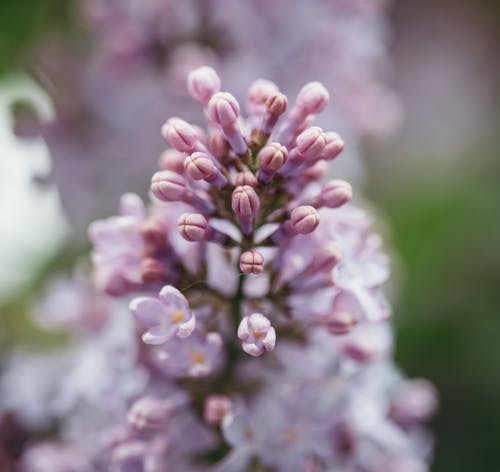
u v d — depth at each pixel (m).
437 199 0.44
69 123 0.37
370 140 0.42
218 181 0.27
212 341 0.27
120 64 0.37
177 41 0.37
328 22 0.37
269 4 0.37
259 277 0.28
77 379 0.31
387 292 0.37
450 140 0.56
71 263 0.38
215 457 0.29
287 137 0.27
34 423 0.33
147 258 0.28
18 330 0.38
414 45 0.58
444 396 0.40
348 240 0.28
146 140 0.37
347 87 0.38
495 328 0.41
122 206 0.28
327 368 0.28
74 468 0.31
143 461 0.28
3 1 0.40
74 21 0.40
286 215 0.27
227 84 0.36
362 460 0.30
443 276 0.42
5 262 0.39
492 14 0.60
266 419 0.28
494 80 0.60
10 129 0.36
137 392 0.29
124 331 0.29
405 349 0.40
